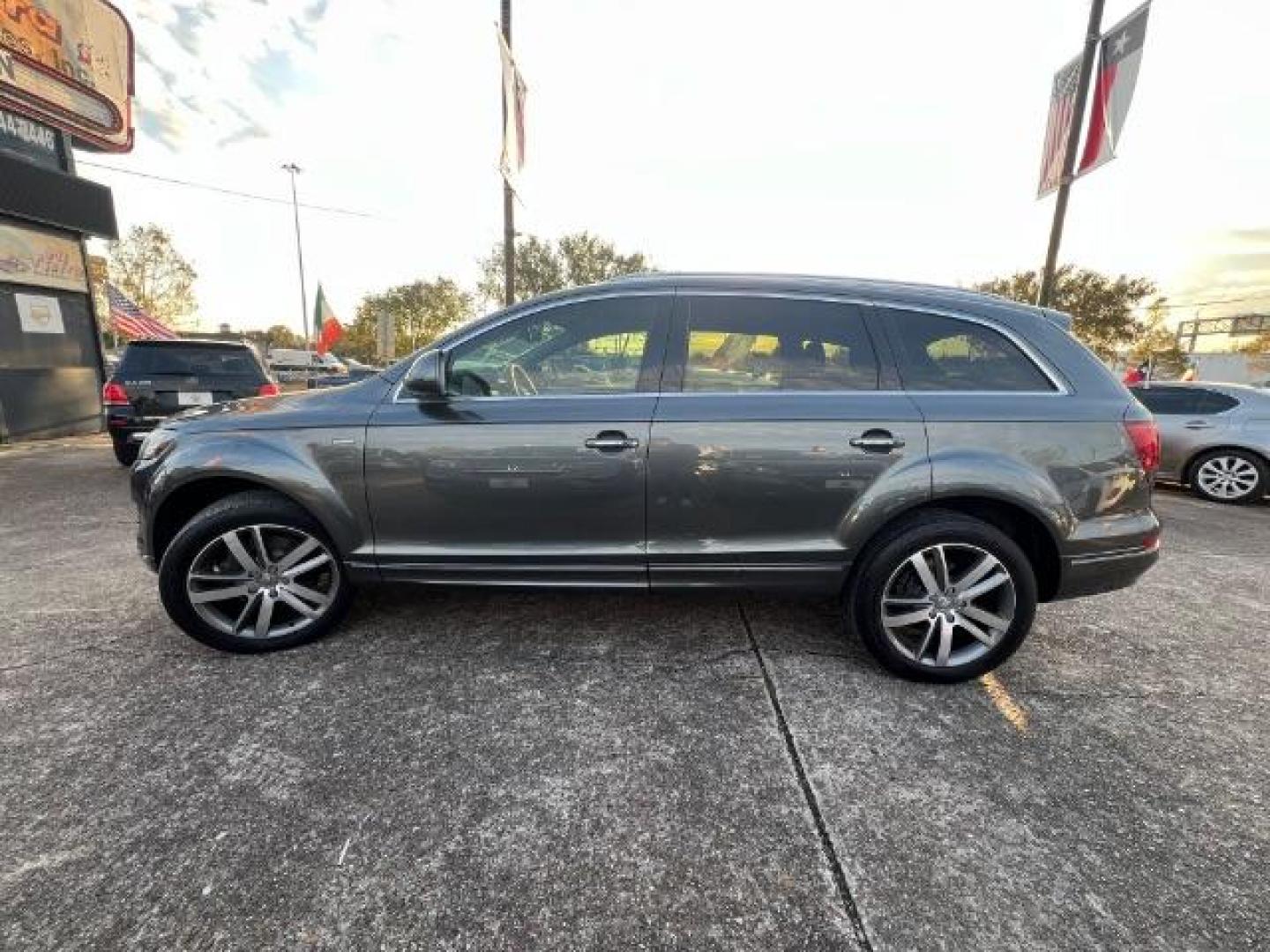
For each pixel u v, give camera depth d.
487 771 2.06
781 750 2.19
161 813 1.86
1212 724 2.40
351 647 2.88
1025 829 1.85
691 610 3.32
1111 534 2.56
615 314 2.68
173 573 2.68
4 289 9.02
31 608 3.31
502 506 2.61
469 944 1.48
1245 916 1.57
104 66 10.16
